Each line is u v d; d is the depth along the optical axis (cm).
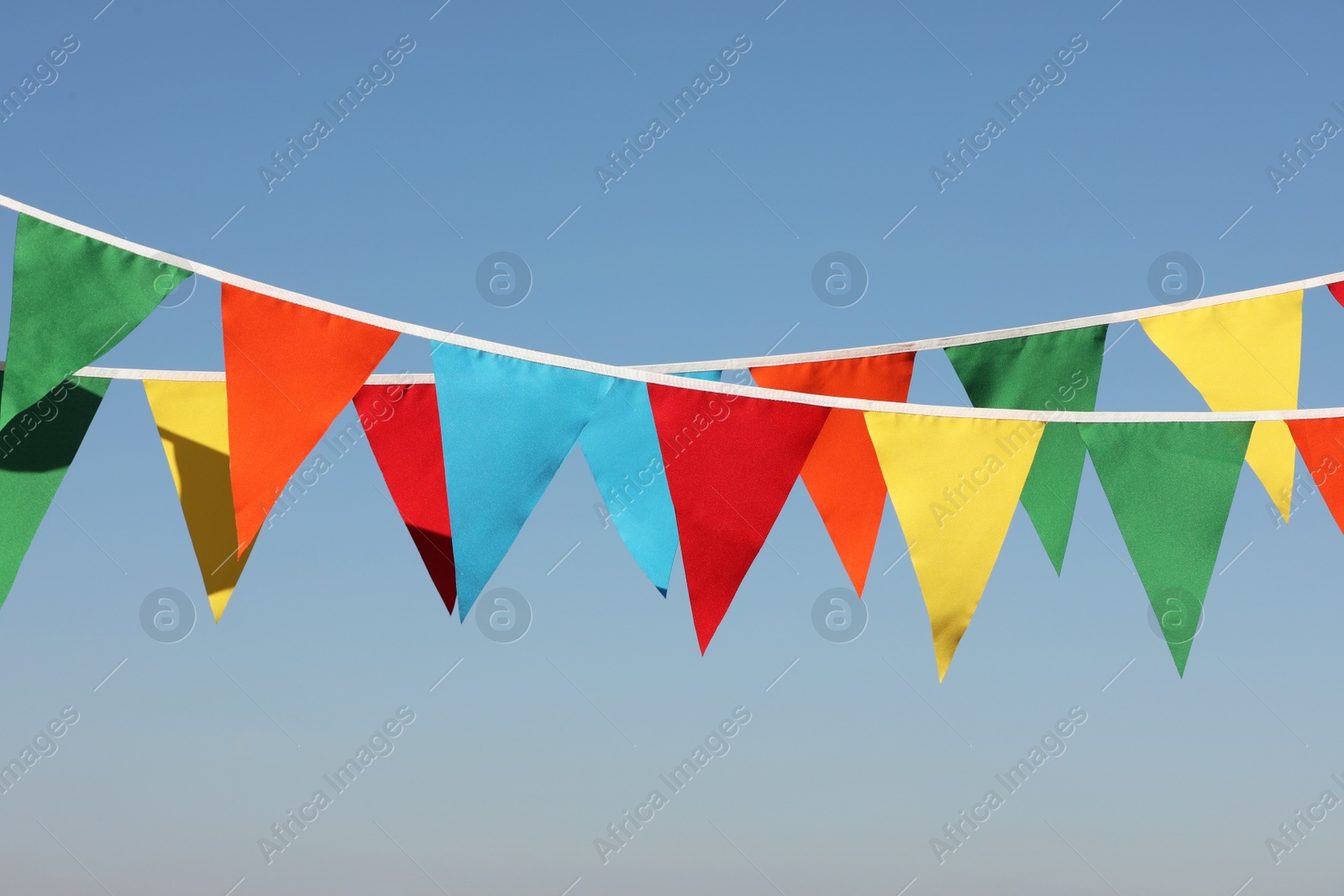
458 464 229
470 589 225
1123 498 251
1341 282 312
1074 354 315
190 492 281
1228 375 310
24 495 272
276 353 225
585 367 238
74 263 218
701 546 239
